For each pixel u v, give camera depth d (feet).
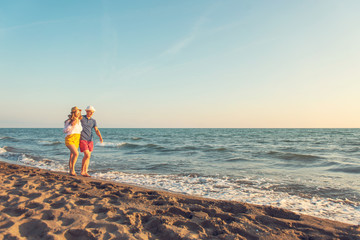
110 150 50.34
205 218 9.89
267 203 14.49
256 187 18.74
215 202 12.45
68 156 38.83
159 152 46.52
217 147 56.03
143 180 21.21
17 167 24.54
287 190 17.78
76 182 16.99
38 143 69.36
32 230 8.19
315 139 98.22
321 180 21.36
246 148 55.26
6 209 10.27
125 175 23.52
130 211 10.51
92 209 10.63
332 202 14.79
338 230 9.06
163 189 17.95
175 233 8.16
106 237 7.79
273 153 42.37
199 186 19.01
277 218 10.14
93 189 14.85
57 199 12.00
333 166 29.19
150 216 9.92
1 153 42.04
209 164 31.07
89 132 22.08
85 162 22.13
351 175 23.65
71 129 20.70
